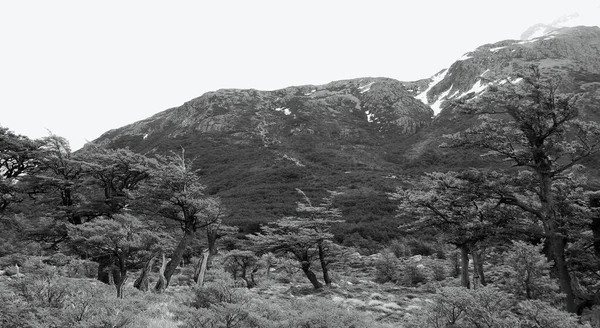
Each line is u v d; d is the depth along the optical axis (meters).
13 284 9.65
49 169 24.34
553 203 15.36
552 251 14.35
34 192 23.94
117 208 21.41
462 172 16.03
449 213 17.78
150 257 15.57
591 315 12.56
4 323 7.54
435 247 35.47
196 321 8.47
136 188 23.80
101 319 7.79
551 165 15.73
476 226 15.55
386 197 59.06
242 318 8.26
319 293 20.55
